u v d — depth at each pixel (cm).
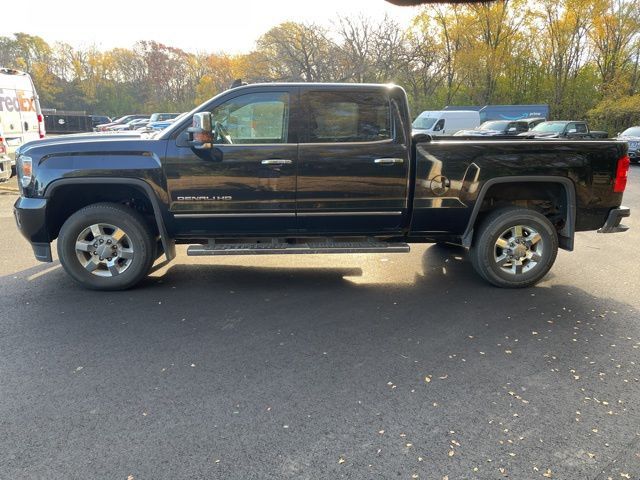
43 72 6912
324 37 3419
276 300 477
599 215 514
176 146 466
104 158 468
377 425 278
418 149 478
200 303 467
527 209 506
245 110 473
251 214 481
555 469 244
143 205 522
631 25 3728
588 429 276
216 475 238
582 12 3716
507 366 347
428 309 457
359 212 489
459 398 306
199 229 488
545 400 304
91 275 493
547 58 3991
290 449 257
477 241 511
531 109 2903
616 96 3672
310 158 471
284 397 306
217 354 363
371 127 480
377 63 3428
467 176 487
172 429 273
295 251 491
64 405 296
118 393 309
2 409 291
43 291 494
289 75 3522
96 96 7194
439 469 243
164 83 7000
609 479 237
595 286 524
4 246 659
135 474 238
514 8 3769
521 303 473
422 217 496
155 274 557
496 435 270
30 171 472
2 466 243
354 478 237
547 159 492
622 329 412
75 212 495
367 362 352
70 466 243
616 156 503
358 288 516
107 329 405
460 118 2452
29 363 346
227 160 466
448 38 3938
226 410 292
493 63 3819
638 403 302
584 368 345
